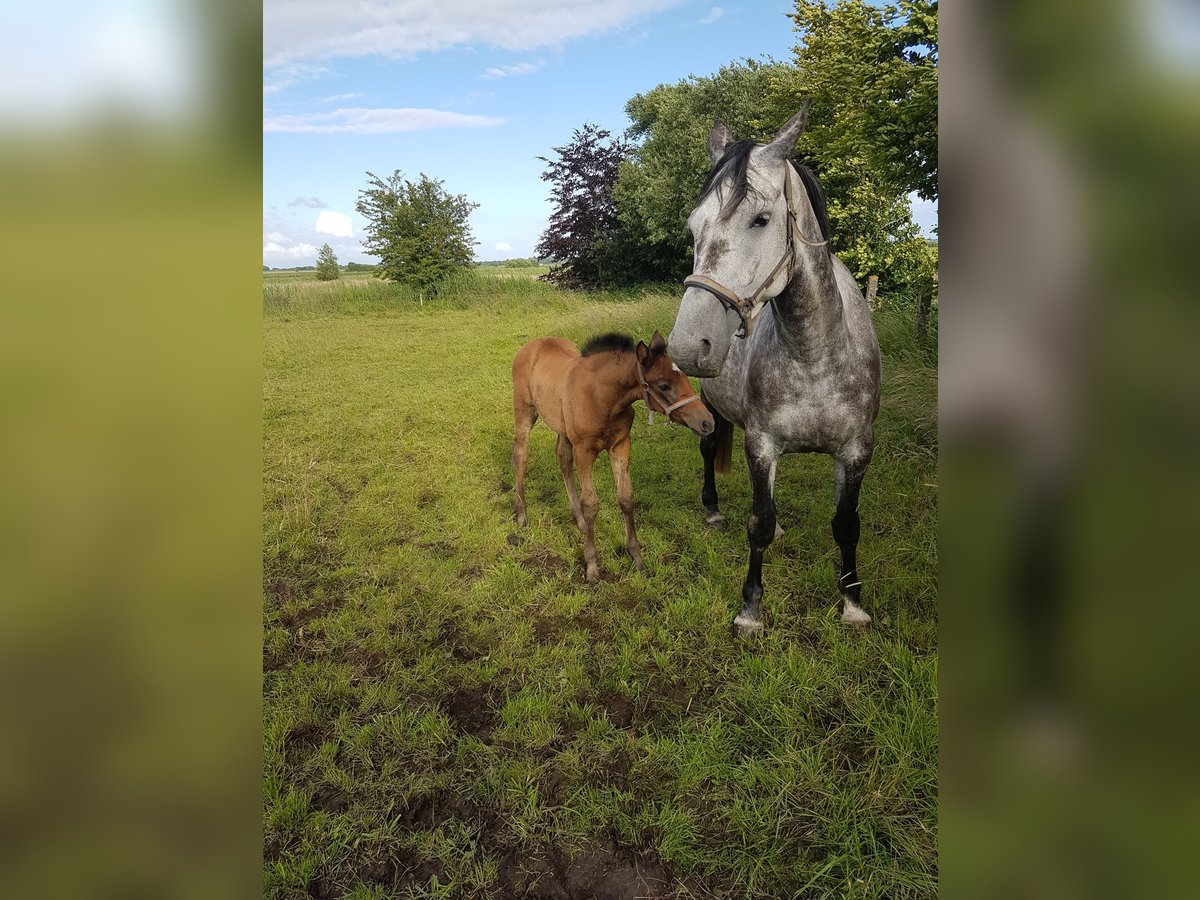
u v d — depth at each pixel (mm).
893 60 4629
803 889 1767
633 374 3078
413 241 18812
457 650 2936
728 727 2320
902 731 2145
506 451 5605
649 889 1832
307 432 6289
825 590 3020
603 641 2906
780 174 2139
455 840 1992
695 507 4176
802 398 2525
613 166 19281
